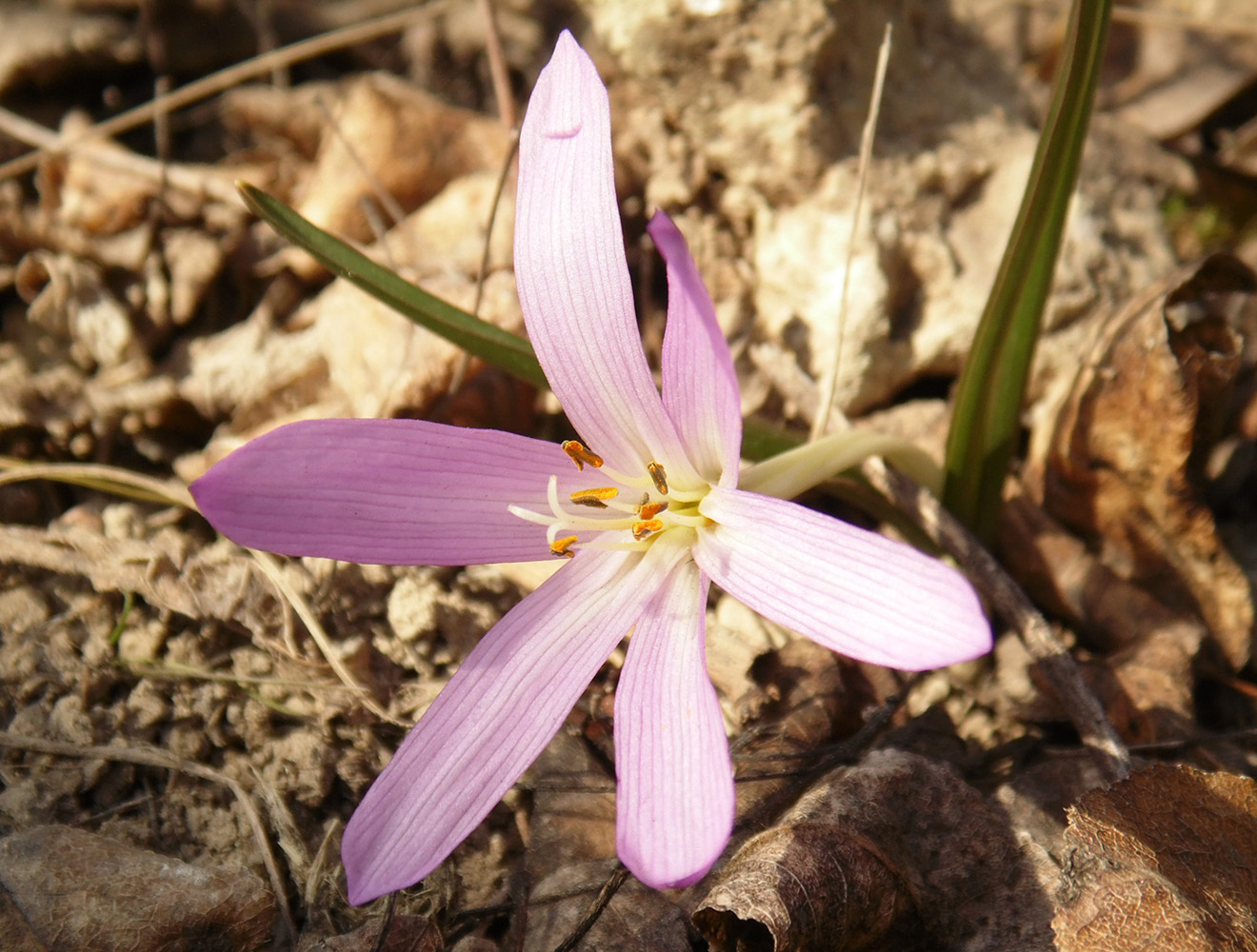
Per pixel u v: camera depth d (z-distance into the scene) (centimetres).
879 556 7
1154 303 10
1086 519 10
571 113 8
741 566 8
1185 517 10
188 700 10
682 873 6
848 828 8
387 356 11
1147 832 8
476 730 7
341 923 8
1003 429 10
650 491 8
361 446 8
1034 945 8
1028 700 10
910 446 9
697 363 8
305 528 7
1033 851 8
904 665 6
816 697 9
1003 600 9
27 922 8
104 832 9
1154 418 10
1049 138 8
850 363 11
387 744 10
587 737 9
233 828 9
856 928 8
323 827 9
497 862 9
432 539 8
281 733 10
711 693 7
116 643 10
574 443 8
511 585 10
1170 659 10
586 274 8
